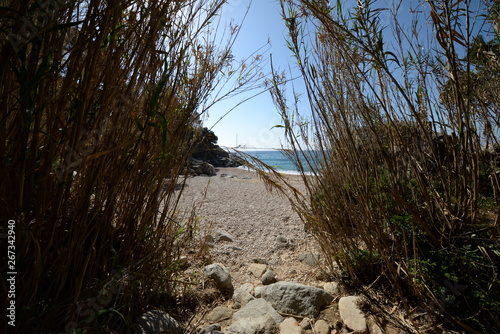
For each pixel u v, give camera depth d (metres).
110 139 1.00
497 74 1.45
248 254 2.42
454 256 1.36
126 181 1.24
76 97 0.87
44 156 0.87
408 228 1.56
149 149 1.27
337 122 1.68
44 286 0.97
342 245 1.77
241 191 5.27
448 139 1.45
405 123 1.59
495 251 1.31
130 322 1.18
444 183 1.39
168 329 1.25
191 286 1.74
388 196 1.70
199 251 2.21
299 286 1.63
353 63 1.50
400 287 1.44
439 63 1.45
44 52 0.76
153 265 1.41
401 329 1.33
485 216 1.50
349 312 1.47
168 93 1.35
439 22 1.22
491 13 1.29
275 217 3.49
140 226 1.31
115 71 0.90
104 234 1.09
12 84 0.78
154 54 1.11
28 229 0.75
